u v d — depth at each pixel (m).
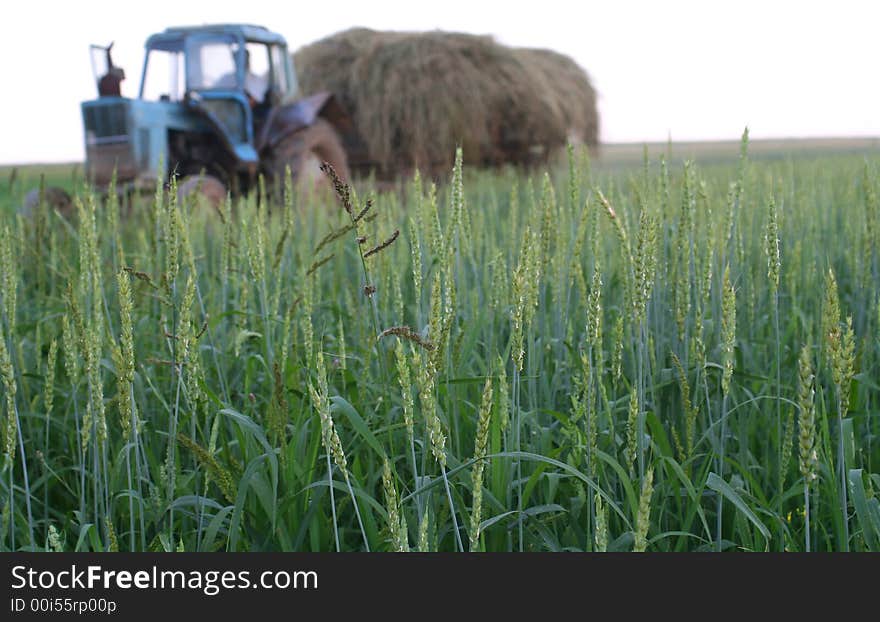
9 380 2.62
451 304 3.02
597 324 2.60
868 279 4.09
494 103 14.40
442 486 2.90
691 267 3.73
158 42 12.41
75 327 2.95
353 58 14.56
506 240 4.68
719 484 2.62
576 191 3.90
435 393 2.75
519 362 2.76
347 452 3.24
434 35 14.92
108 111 10.74
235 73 12.33
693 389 3.49
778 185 4.89
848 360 2.29
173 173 2.99
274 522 2.70
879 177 4.19
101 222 5.20
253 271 3.57
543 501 3.17
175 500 2.80
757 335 4.38
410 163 13.82
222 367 3.89
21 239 4.91
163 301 3.06
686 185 3.49
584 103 16.59
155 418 3.67
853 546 2.90
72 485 3.57
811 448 2.15
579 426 3.22
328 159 12.81
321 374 2.14
